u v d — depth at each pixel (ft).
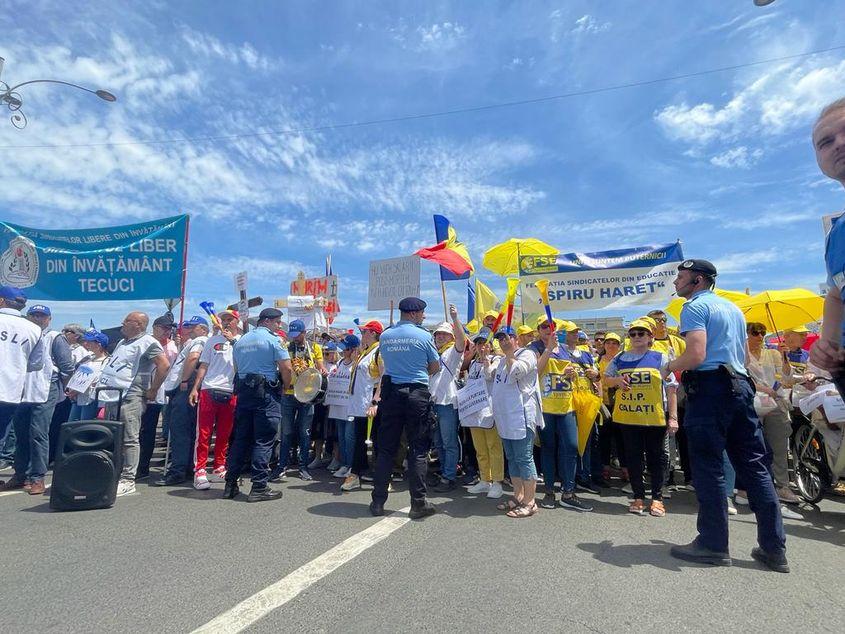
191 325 22.68
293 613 8.43
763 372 17.89
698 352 10.74
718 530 10.98
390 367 15.47
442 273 23.06
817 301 19.51
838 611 8.79
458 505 16.35
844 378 6.68
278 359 17.15
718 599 9.21
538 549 11.87
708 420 11.06
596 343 26.17
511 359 15.40
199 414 18.61
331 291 30.40
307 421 21.03
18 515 14.24
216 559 10.86
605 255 27.22
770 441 17.70
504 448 16.70
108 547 11.58
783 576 10.38
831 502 17.84
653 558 11.38
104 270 24.38
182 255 24.32
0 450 22.24
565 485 16.17
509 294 16.76
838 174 6.38
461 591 9.38
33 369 16.84
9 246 24.79
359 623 8.13
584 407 17.13
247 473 21.43
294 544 11.93
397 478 20.80
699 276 12.03
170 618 8.22
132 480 17.22
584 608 8.77
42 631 7.79
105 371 17.33
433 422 15.46
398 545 11.98
